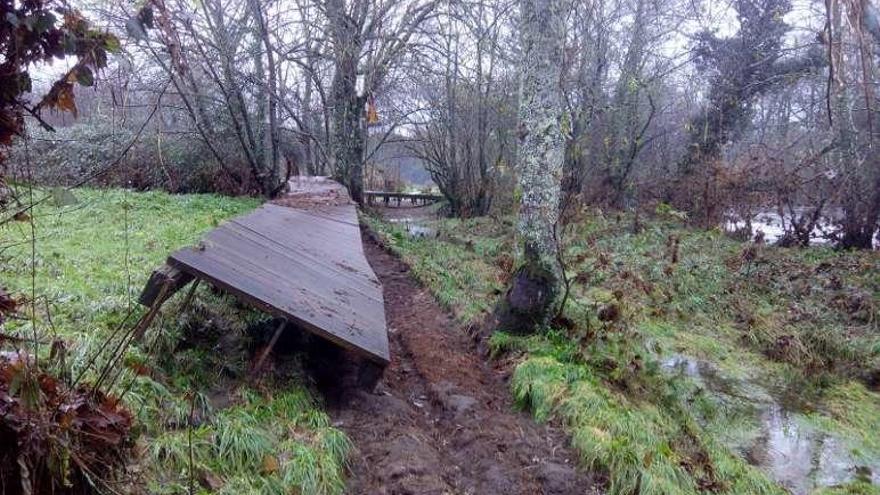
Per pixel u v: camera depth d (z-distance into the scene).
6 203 2.49
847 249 12.77
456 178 19.78
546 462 4.29
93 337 3.95
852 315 8.60
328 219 8.66
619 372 5.80
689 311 8.88
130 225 8.77
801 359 7.39
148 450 3.24
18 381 2.34
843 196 12.95
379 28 16.59
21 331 3.86
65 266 5.95
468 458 4.29
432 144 20.02
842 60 3.60
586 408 4.88
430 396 5.30
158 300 3.65
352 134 17.45
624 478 4.11
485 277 9.57
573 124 15.20
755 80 16.41
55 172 11.42
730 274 10.45
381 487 3.74
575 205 13.85
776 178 13.87
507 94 17.39
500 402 5.30
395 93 20.34
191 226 9.11
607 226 14.23
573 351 6.01
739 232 14.38
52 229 7.86
